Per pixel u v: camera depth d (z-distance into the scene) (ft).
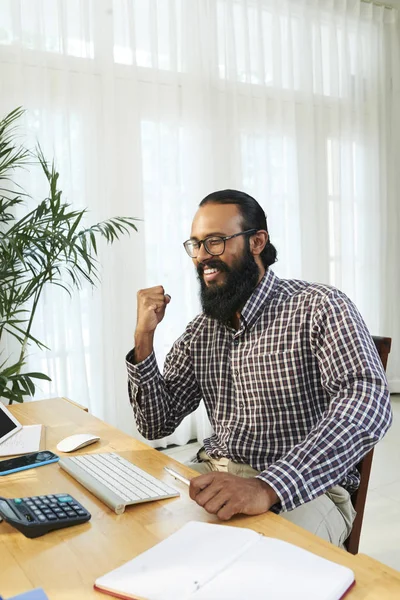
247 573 2.55
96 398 10.37
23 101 9.48
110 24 10.12
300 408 4.52
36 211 8.91
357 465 4.77
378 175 13.99
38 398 9.82
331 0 13.02
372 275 14.11
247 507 3.28
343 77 13.39
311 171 12.72
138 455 4.43
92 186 10.12
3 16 9.43
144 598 2.43
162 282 10.93
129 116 10.40
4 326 9.51
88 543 3.02
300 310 4.53
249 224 4.69
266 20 12.23
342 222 13.61
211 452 4.84
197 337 5.12
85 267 10.12
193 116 11.08
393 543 7.20
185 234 11.16
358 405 3.82
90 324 10.30
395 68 14.26
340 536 4.40
